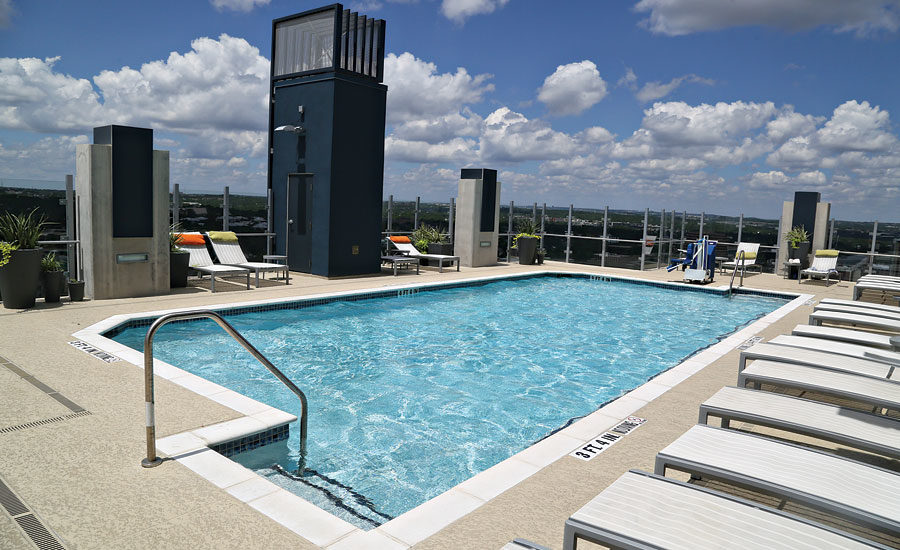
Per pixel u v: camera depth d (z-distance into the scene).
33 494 2.80
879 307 6.71
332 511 3.30
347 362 6.55
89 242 8.38
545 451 3.61
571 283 14.14
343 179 12.16
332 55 11.78
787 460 2.49
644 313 10.38
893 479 2.33
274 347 7.04
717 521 1.91
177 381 4.77
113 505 2.72
